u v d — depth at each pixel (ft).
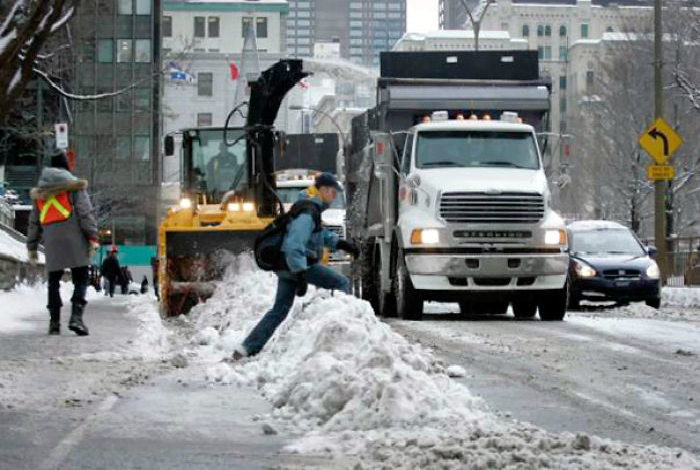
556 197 186.39
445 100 188.75
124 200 557.33
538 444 57.82
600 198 537.24
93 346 106.63
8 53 140.46
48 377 83.82
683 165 426.10
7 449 56.80
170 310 163.63
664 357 110.73
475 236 166.61
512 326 154.51
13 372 86.17
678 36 397.80
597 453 56.80
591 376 94.63
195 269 165.37
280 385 78.89
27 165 560.20
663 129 275.18
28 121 462.19
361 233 205.57
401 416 63.98
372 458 55.67
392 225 180.45
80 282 118.93
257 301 132.77
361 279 201.98
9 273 205.57
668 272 316.81
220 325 136.05
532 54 202.28
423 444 57.72
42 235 120.37
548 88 192.24
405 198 173.78
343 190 233.96
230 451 58.13
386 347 73.00
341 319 83.76
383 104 190.60
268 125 195.21
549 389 86.17
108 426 64.64
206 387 81.71
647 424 70.18
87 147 568.82
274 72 196.54
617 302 238.07
